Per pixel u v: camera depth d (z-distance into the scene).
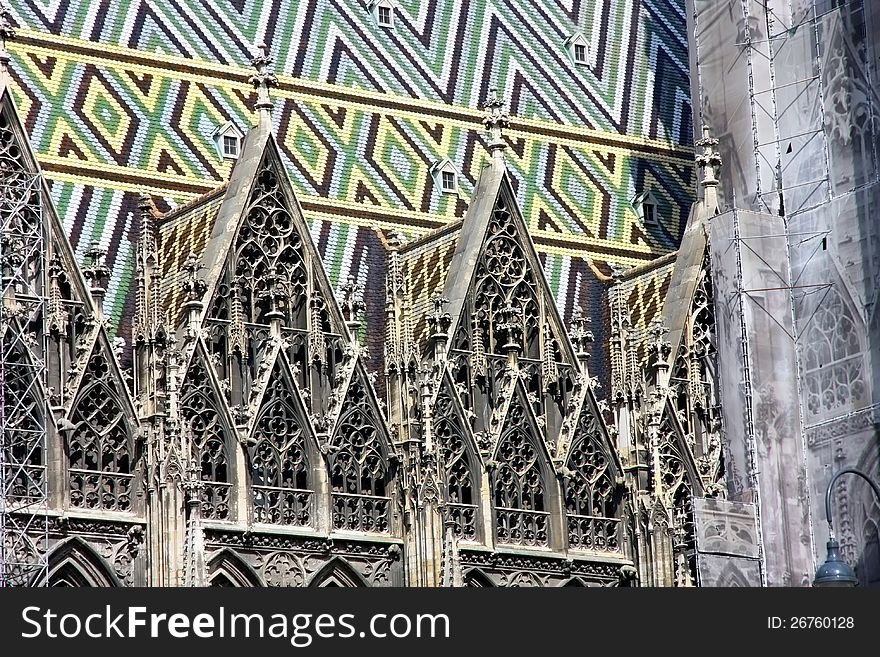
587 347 131.38
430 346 123.00
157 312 115.75
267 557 116.31
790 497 126.69
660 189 146.75
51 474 112.19
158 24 135.75
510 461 123.75
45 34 131.50
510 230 127.19
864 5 124.56
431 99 142.12
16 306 113.50
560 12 153.25
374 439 120.38
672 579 125.50
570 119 147.00
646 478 126.56
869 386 122.75
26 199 115.06
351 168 135.50
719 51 136.25
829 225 125.94
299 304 120.62
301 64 138.88
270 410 117.88
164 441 113.69
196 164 130.88
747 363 127.38
